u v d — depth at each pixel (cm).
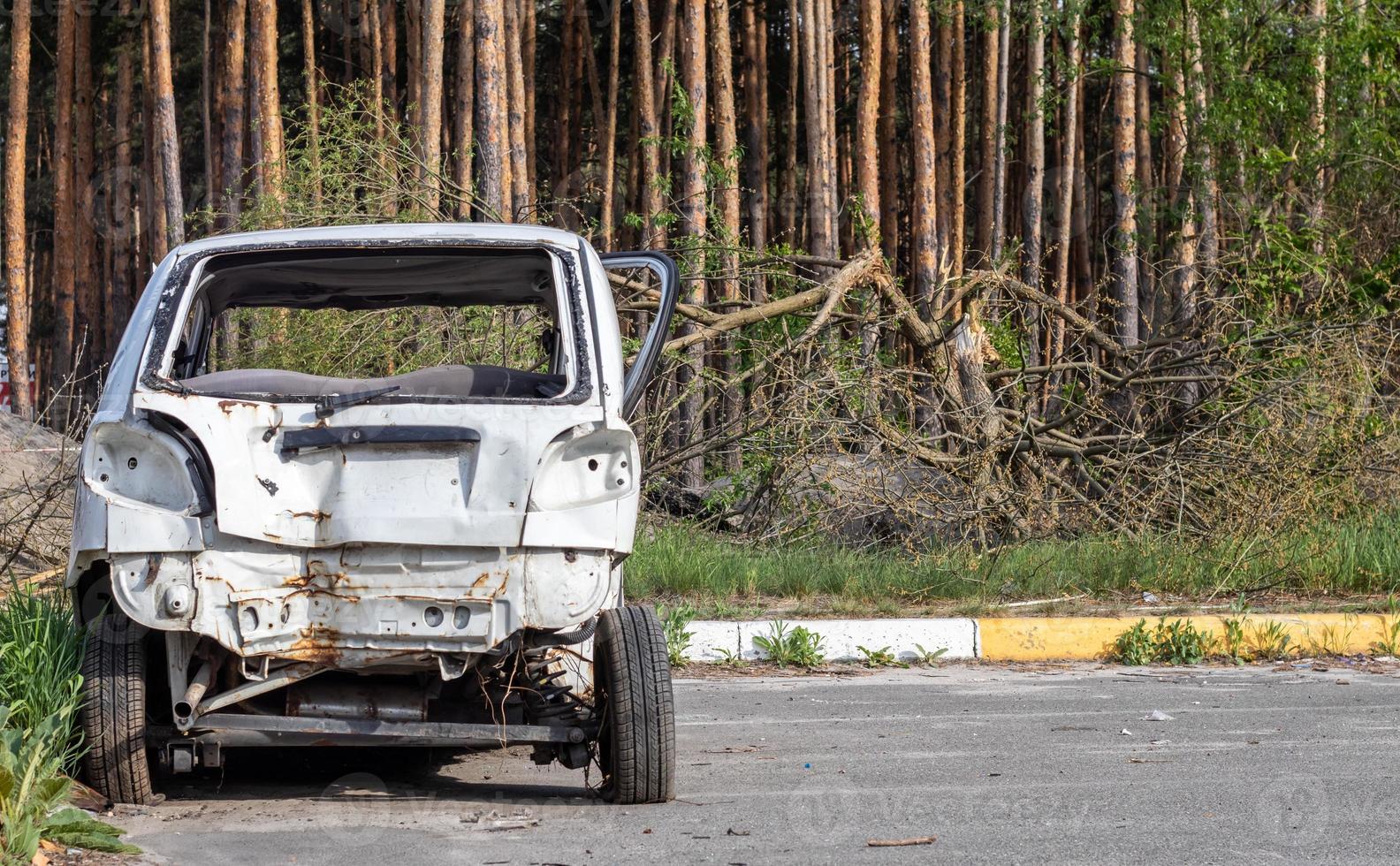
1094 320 2527
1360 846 755
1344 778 930
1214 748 1034
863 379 1966
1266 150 2944
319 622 773
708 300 3278
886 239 5147
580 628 828
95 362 5456
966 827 797
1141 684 1341
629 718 826
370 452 782
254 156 3791
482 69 2745
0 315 6719
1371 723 1137
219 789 895
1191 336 2197
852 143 6253
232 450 771
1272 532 1877
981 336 2203
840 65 6125
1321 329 2059
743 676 1395
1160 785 910
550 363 1144
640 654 833
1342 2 3006
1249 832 785
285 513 773
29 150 6950
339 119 2303
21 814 675
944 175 4884
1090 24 4375
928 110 4200
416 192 2244
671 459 2030
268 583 770
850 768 969
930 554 1814
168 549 761
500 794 891
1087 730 1112
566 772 970
